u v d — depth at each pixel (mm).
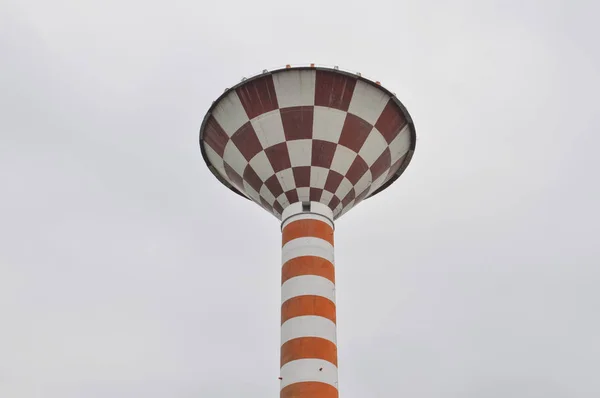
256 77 28312
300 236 26938
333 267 26875
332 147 27984
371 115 28531
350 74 28188
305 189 27938
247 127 28469
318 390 23938
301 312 25312
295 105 28141
